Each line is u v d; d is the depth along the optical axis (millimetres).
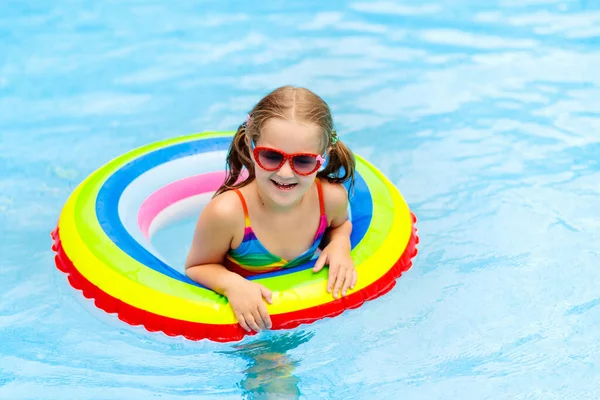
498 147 6910
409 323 4855
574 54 8547
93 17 9484
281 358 4629
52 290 5125
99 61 8469
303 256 4980
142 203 5574
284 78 8078
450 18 9500
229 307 4504
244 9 9758
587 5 9766
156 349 4594
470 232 5805
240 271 4965
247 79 8078
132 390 4434
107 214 5156
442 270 5363
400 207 5398
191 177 5918
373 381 4488
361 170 5707
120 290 4609
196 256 4805
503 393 4379
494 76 8125
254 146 4445
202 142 6098
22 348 4707
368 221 5172
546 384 4430
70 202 5320
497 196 6230
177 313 4496
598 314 4934
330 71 8242
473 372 4523
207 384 4484
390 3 9922
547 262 5438
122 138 7102
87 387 4445
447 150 6875
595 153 6766
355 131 7152
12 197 6289
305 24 9352
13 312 5008
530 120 7312
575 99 7652
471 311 4973
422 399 4359
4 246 5715
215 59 8508
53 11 9609
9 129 7242
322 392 4438
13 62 8414
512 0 9961
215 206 4605
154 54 8625
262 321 4473
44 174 6594
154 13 9617
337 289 4633
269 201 4684
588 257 5477
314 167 4332
